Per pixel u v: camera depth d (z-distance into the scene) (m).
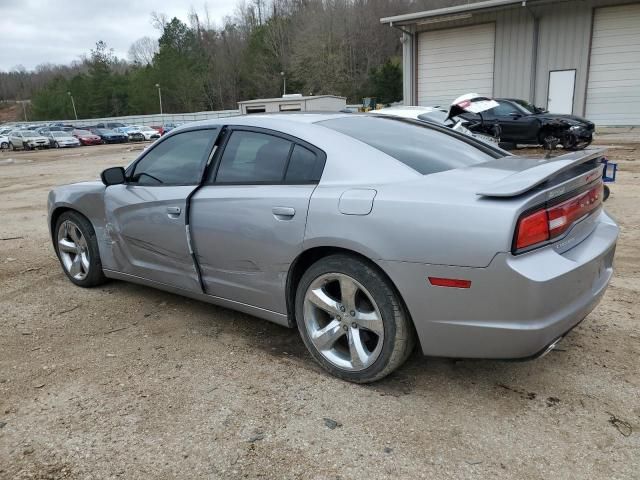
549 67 19.91
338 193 2.72
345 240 2.63
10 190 12.95
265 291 3.13
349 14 74.75
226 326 3.69
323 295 2.88
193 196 3.41
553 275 2.28
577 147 13.31
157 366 3.14
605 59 18.92
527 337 2.28
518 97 20.70
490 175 2.63
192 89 88.75
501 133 14.10
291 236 2.87
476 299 2.32
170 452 2.35
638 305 3.76
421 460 2.23
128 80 99.81
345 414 2.59
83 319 3.90
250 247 3.10
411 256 2.43
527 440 2.34
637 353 3.07
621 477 2.10
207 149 3.47
